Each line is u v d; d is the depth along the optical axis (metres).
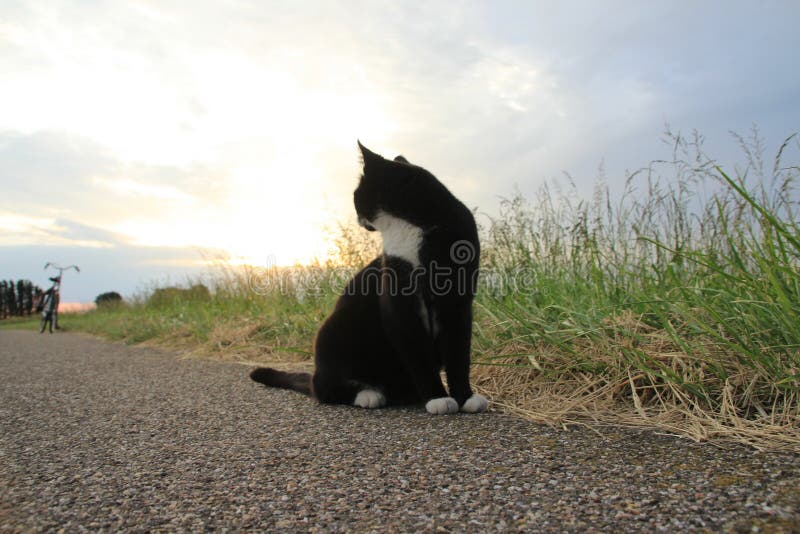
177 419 0.76
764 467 0.46
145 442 0.64
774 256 0.69
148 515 0.42
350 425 0.69
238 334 1.71
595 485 0.44
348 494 0.45
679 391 0.69
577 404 0.72
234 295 2.32
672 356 0.73
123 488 0.48
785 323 0.66
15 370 1.41
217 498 0.45
